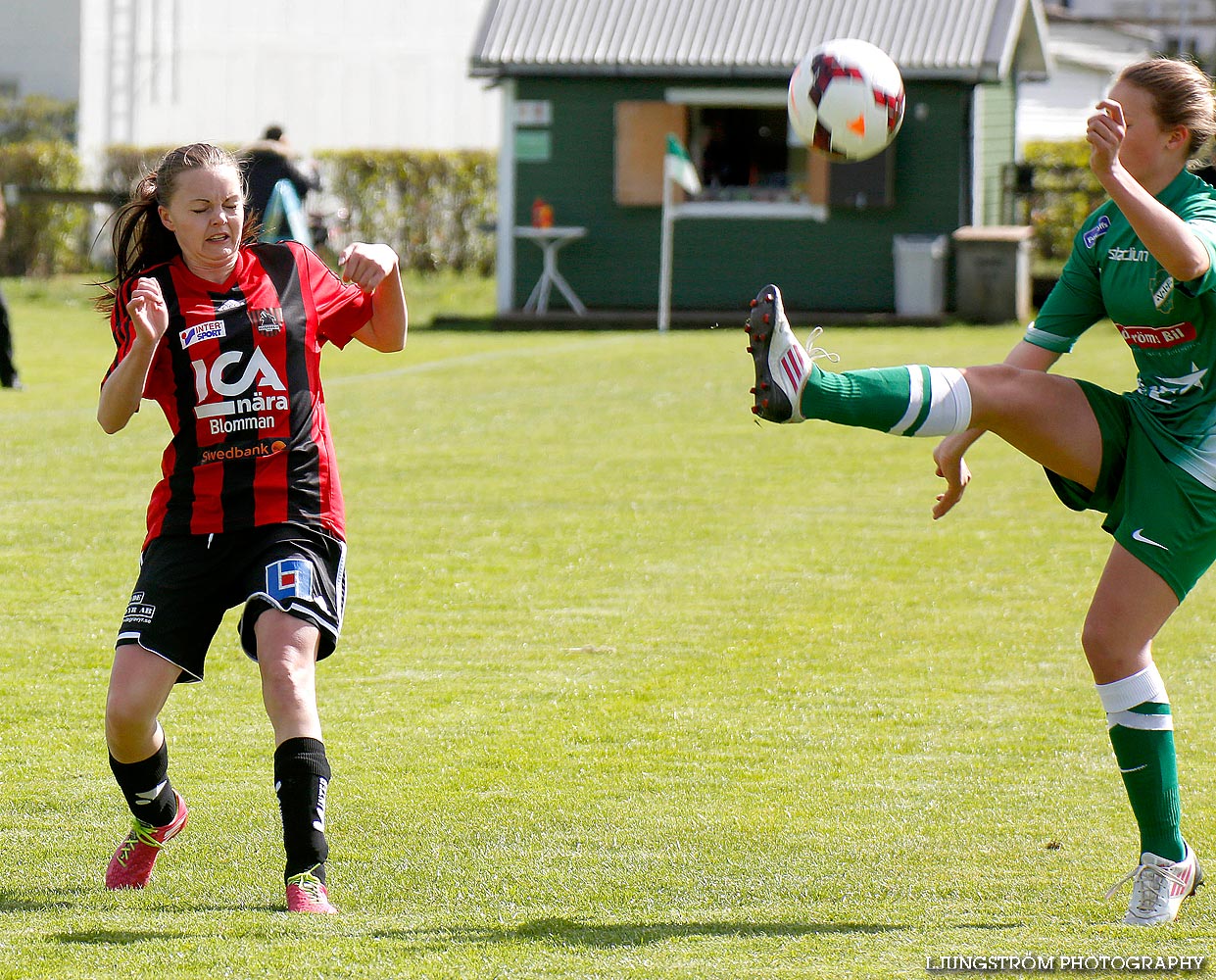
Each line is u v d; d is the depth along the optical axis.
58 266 99.50
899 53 81.94
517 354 67.44
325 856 14.77
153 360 15.02
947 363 61.88
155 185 15.33
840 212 84.19
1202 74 14.94
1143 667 14.40
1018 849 16.48
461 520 35.06
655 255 85.69
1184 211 14.63
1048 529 34.38
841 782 18.91
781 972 12.64
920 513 36.16
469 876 15.80
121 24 108.69
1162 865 14.12
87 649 25.11
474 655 24.92
